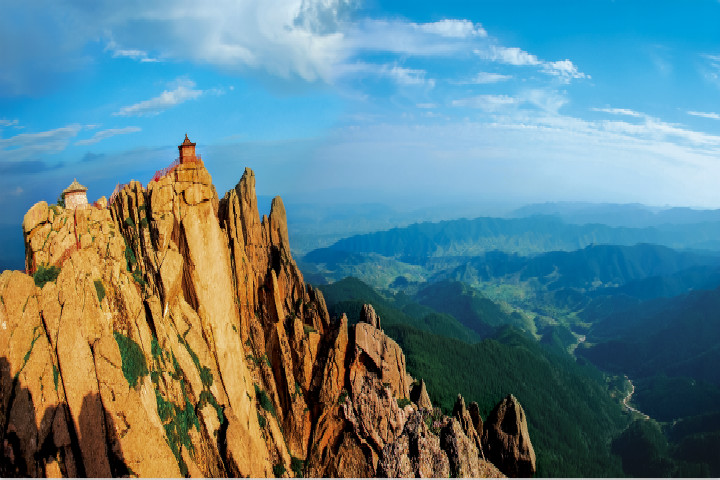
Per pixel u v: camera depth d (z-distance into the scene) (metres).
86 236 73.56
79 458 63.41
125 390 68.12
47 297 65.62
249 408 94.12
